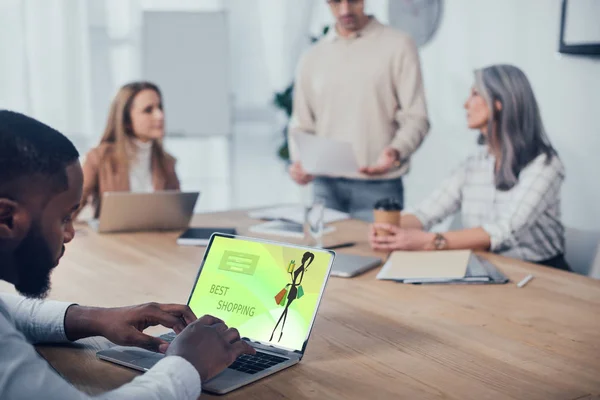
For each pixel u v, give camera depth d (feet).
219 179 16.93
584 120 11.66
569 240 9.92
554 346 4.72
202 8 16.02
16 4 14.38
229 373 4.09
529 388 4.01
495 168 8.74
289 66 16.90
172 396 3.42
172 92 15.29
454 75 13.87
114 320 4.45
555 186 8.28
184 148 16.62
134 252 7.30
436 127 14.38
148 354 4.41
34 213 3.36
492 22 13.00
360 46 12.01
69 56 14.99
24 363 3.12
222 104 15.46
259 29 16.60
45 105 14.94
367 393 3.91
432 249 7.38
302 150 10.44
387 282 6.27
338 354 4.53
